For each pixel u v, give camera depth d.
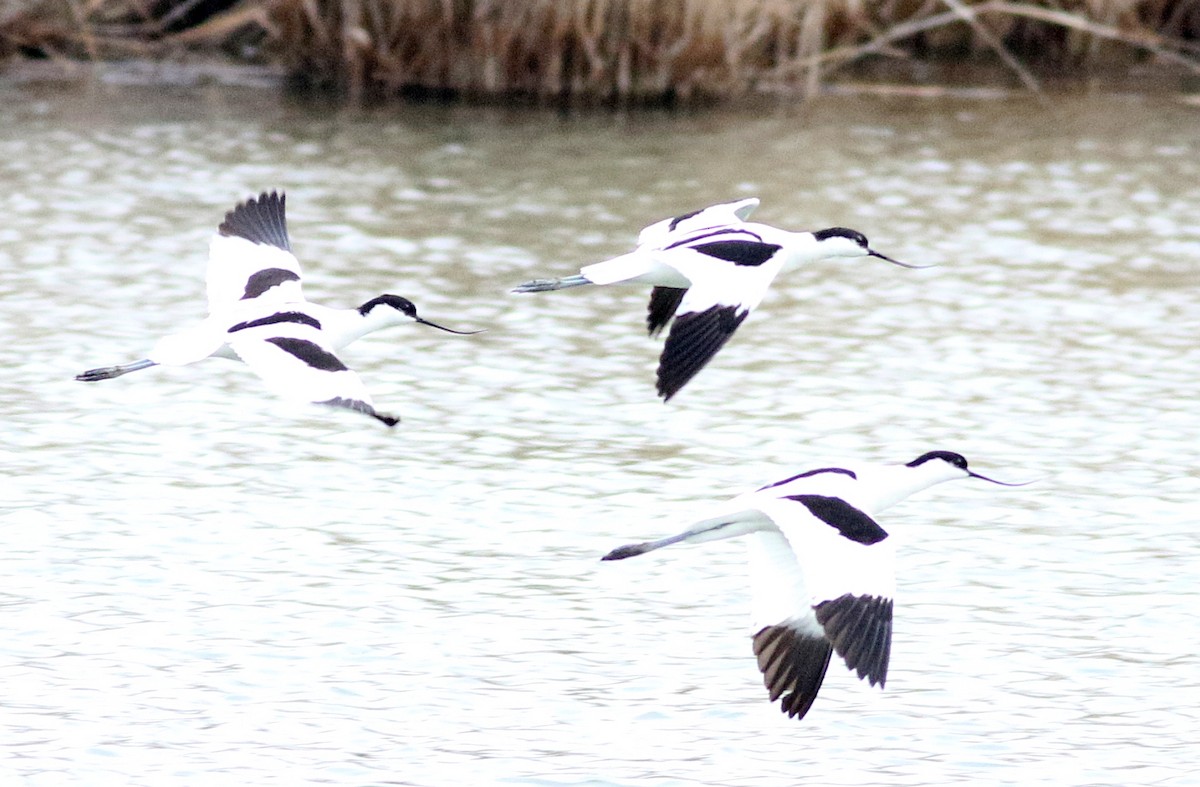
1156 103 27.05
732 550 12.74
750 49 26.62
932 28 29.05
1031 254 19.97
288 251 10.21
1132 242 20.48
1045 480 14.07
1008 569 12.48
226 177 21.97
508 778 9.73
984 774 9.87
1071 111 26.44
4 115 24.50
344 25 26.27
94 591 11.85
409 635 11.34
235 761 9.87
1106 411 15.61
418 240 19.78
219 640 11.23
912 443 14.77
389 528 12.95
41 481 13.65
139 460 14.12
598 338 17.28
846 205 21.36
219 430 14.83
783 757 10.00
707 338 9.59
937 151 23.97
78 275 18.45
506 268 19.02
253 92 26.41
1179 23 29.06
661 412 15.38
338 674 10.85
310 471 14.01
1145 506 13.59
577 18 25.52
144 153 22.88
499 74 26.02
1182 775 9.87
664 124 25.11
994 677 10.95
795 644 8.53
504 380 16.08
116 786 9.61
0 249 19.12
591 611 11.73
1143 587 12.20
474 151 23.41
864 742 10.20
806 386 16.09
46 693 10.55
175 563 12.31
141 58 27.83
